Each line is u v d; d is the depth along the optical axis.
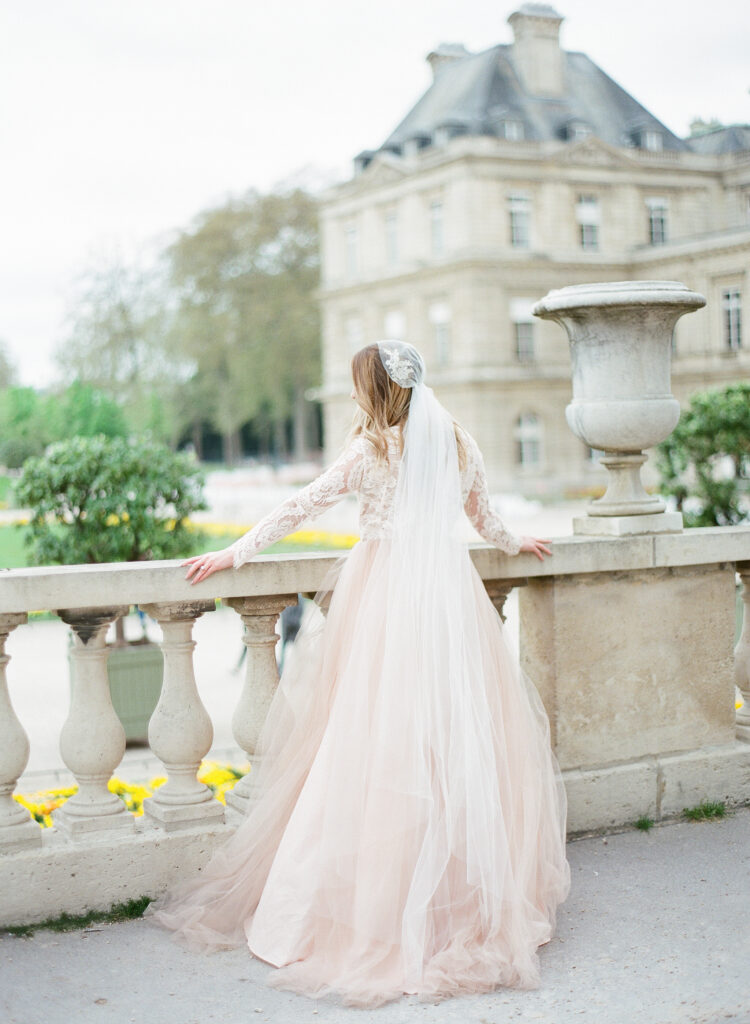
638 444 3.81
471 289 49.03
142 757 7.14
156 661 7.45
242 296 63.88
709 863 3.51
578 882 3.37
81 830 3.14
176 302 63.19
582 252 50.34
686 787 3.97
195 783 3.29
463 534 3.15
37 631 13.40
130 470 7.80
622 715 3.88
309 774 3.00
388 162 52.97
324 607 3.29
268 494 40.47
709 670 4.04
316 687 3.12
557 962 2.84
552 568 3.66
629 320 3.69
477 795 2.85
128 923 3.06
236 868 3.08
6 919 3.01
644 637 3.90
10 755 3.03
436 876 2.80
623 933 3.00
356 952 2.76
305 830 2.92
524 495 46.16
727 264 45.62
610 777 3.83
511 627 9.49
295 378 65.44
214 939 2.92
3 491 26.94
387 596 3.01
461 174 48.72
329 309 58.16
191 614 3.19
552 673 3.76
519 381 50.12
